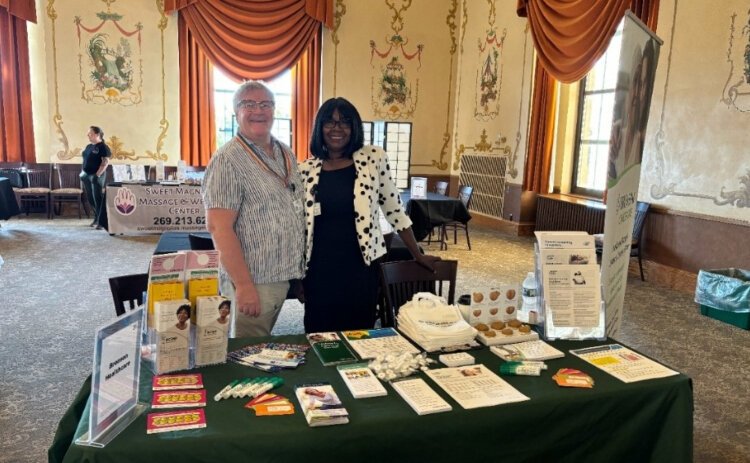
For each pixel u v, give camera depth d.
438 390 1.58
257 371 1.65
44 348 3.46
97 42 8.11
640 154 2.81
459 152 9.69
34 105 8.31
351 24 9.04
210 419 1.36
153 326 1.60
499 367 1.75
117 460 1.22
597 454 1.63
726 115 4.89
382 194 2.50
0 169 7.97
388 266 2.57
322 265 2.31
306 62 8.90
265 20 8.47
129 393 1.36
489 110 8.82
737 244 4.84
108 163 8.30
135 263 5.74
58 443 1.41
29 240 6.70
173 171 8.62
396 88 9.41
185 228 7.23
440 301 2.05
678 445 1.66
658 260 5.63
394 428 1.38
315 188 2.30
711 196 5.06
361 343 1.90
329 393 1.48
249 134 2.12
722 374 3.36
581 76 6.58
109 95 8.27
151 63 8.33
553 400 1.54
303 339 1.94
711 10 4.97
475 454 1.48
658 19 5.49
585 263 2.05
